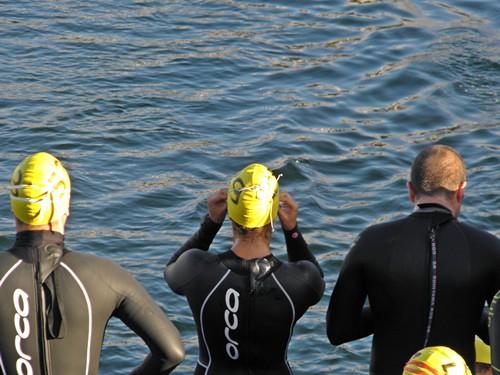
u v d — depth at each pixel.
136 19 40.47
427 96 34.31
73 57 36.00
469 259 9.55
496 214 25.52
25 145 28.86
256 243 9.55
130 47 37.44
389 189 27.27
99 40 37.88
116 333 19.61
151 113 31.73
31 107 31.42
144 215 25.31
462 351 9.66
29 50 36.31
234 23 40.84
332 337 10.02
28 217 8.27
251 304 9.43
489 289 9.67
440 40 39.31
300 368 18.62
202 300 9.52
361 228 24.97
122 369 18.47
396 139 30.95
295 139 30.36
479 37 39.75
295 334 19.72
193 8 42.34
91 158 28.38
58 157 28.27
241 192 9.32
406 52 38.22
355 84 35.28
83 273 8.27
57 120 30.58
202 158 28.84
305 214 25.45
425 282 9.56
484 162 29.19
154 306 8.47
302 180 27.62
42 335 8.11
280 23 41.19
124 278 8.44
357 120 32.28
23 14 40.03
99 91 33.12
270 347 9.59
